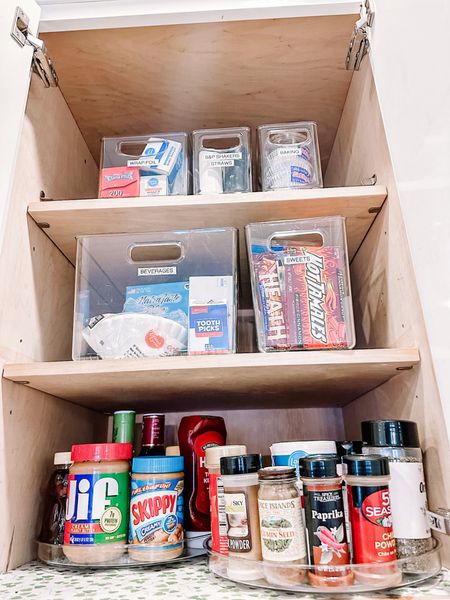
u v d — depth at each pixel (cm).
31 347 86
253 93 108
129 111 112
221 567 65
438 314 60
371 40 82
